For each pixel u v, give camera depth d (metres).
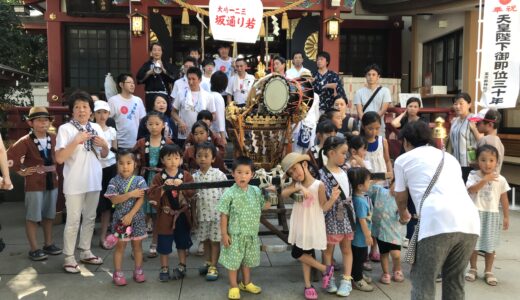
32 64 13.07
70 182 4.25
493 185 4.11
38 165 4.62
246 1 5.57
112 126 5.49
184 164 4.77
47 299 3.70
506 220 4.17
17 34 11.22
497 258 4.83
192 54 8.04
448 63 10.28
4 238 5.47
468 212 2.83
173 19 11.23
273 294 3.81
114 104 5.64
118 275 3.97
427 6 9.55
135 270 4.08
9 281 4.09
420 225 2.88
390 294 3.83
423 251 2.84
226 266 3.68
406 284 4.06
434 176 2.92
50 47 10.24
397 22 11.48
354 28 11.57
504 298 3.80
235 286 3.72
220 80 5.81
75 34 10.45
